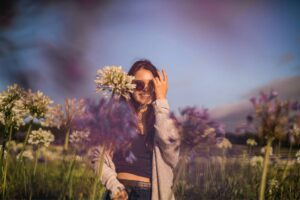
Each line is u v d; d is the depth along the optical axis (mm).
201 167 3385
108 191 2527
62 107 2512
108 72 2031
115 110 1856
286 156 3619
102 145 1967
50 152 4352
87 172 3275
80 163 3574
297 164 3543
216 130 1662
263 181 1730
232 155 3854
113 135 1858
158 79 2506
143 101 2602
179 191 3473
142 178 2465
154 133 2504
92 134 1868
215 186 3580
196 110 1684
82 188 3141
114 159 2543
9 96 2576
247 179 3844
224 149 3602
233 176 3855
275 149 3516
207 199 3402
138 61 2779
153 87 2629
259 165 3885
